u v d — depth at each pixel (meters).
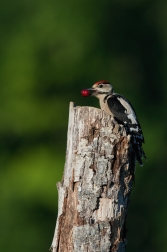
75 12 21.66
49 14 21.33
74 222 7.79
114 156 7.80
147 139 21.61
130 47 23.62
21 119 20.08
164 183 20.95
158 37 24.02
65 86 20.72
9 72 20.23
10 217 19.05
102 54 21.91
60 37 21.09
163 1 24.44
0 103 20.06
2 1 21.75
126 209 7.89
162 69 23.66
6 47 20.92
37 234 18.95
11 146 20.22
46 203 19.05
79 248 7.73
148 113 22.66
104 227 7.73
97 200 7.75
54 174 19.64
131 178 7.89
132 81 23.34
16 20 21.45
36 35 20.98
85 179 7.79
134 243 20.23
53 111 20.36
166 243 20.14
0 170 19.94
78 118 7.96
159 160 21.39
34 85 20.23
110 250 7.73
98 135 7.85
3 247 18.95
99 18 22.19
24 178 19.56
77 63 20.98
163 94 23.34
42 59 20.56
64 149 20.30
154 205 20.69
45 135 20.34
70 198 7.86
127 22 23.52
